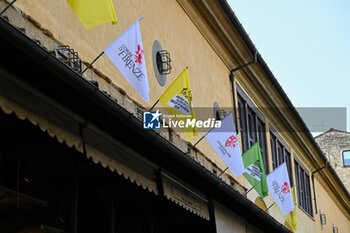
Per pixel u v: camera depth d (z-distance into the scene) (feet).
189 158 45.03
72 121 34.53
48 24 36.94
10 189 32.12
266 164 81.46
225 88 68.64
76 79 32.01
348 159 168.86
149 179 42.55
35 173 35.96
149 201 46.73
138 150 40.96
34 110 31.45
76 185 37.14
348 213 145.59
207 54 64.34
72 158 37.52
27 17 34.53
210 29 64.44
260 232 68.03
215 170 59.93
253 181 63.10
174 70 54.75
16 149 34.12
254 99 79.05
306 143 101.55
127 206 46.62
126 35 37.86
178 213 49.57
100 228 41.98
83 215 41.32
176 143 50.98
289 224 78.28
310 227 104.27
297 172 101.65
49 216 36.32
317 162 111.45
